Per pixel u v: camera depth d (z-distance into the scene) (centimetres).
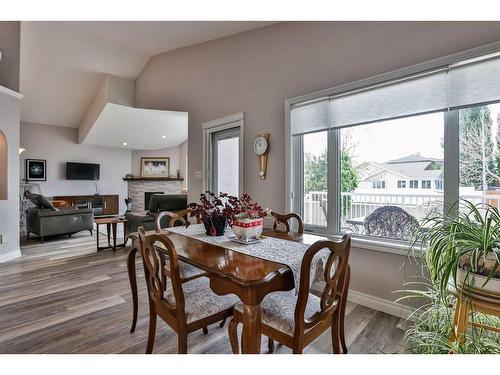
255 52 335
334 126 263
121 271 330
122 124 634
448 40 198
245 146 346
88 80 555
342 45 254
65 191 811
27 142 746
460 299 140
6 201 375
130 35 404
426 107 209
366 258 242
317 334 140
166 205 466
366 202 254
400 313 220
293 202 303
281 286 133
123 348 177
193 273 197
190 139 430
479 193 194
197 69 415
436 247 146
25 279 301
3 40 379
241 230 181
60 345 180
